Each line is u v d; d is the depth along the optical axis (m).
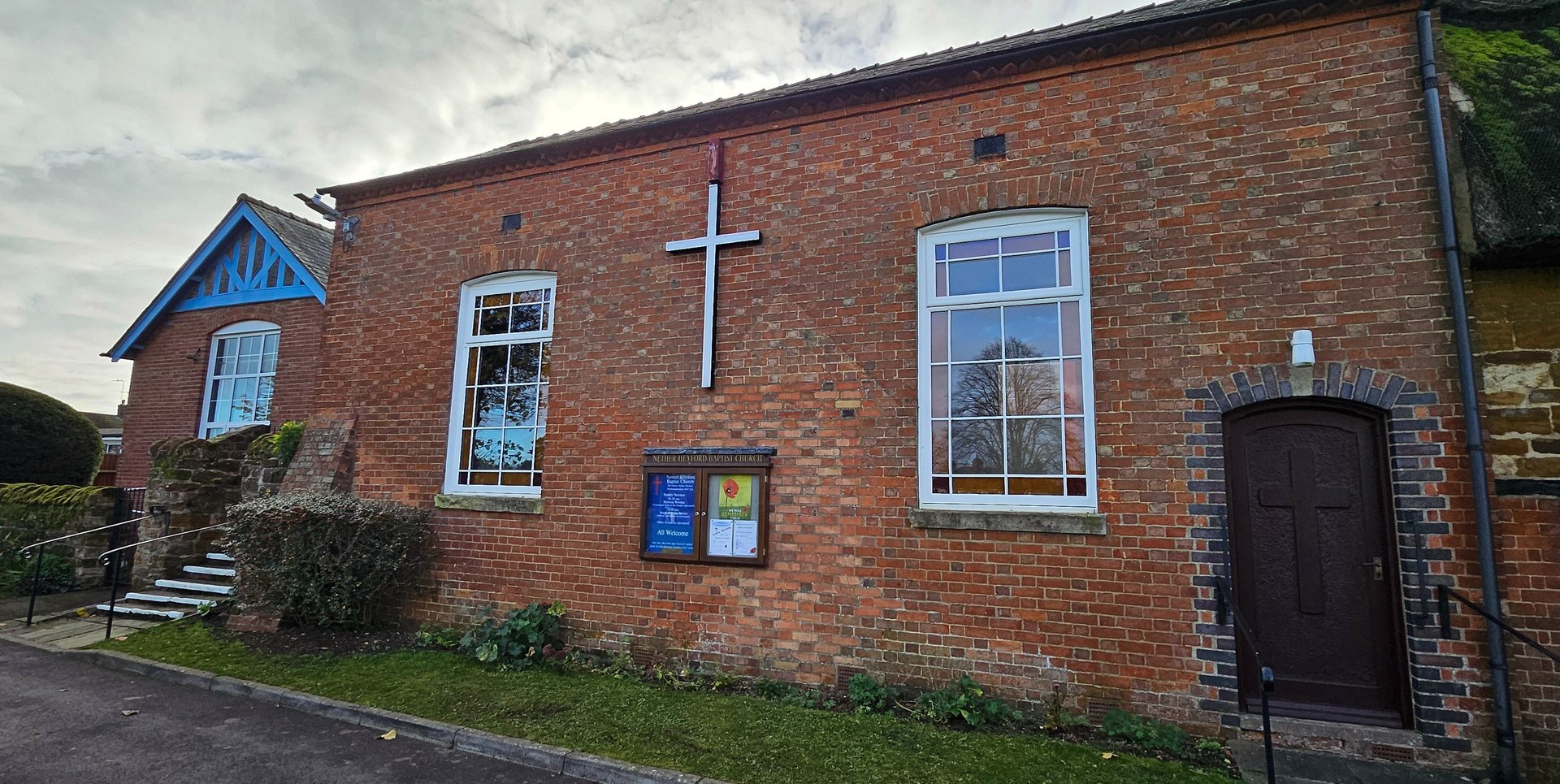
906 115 6.10
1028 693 5.12
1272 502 4.93
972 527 5.37
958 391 5.73
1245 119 5.18
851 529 5.74
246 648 6.72
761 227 6.44
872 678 5.51
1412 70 4.87
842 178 6.23
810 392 6.05
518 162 7.61
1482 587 4.30
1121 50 5.50
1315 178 4.97
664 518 6.39
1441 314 4.59
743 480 6.16
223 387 12.12
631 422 6.69
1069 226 5.60
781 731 4.80
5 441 12.55
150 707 5.55
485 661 6.19
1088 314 5.41
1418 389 4.57
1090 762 4.36
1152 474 5.03
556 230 7.38
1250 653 4.86
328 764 4.55
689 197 6.82
